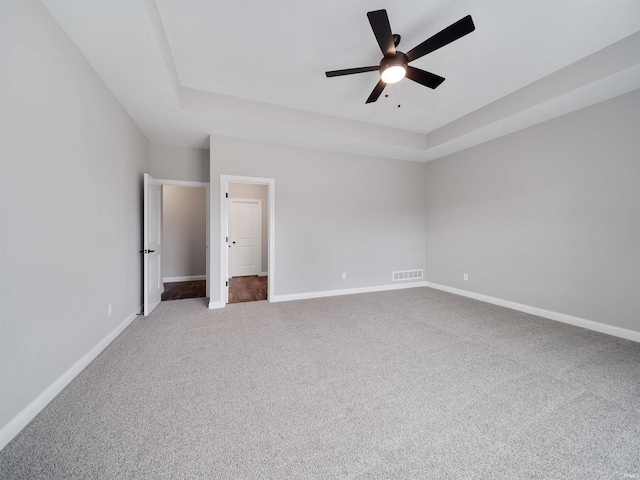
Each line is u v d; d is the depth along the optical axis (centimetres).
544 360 212
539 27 203
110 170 246
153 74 223
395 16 192
